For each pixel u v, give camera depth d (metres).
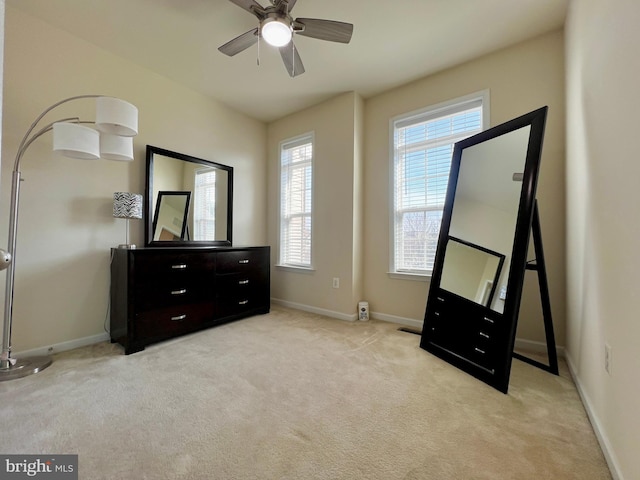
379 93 3.40
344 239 3.42
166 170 3.07
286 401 1.70
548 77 2.42
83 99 2.53
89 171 2.59
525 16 2.24
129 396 1.74
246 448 1.33
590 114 1.61
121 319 2.47
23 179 2.16
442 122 2.99
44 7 2.19
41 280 2.34
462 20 2.28
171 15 2.26
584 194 1.74
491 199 2.21
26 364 2.10
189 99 3.33
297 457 1.27
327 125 3.59
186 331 2.77
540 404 1.67
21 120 2.24
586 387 1.67
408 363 2.21
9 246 2.06
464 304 2.23
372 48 2.61
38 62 2.30
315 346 2.54
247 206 4.00
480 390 1.83
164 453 1.29
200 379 1.95
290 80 3.15
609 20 1.31
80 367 2.12
